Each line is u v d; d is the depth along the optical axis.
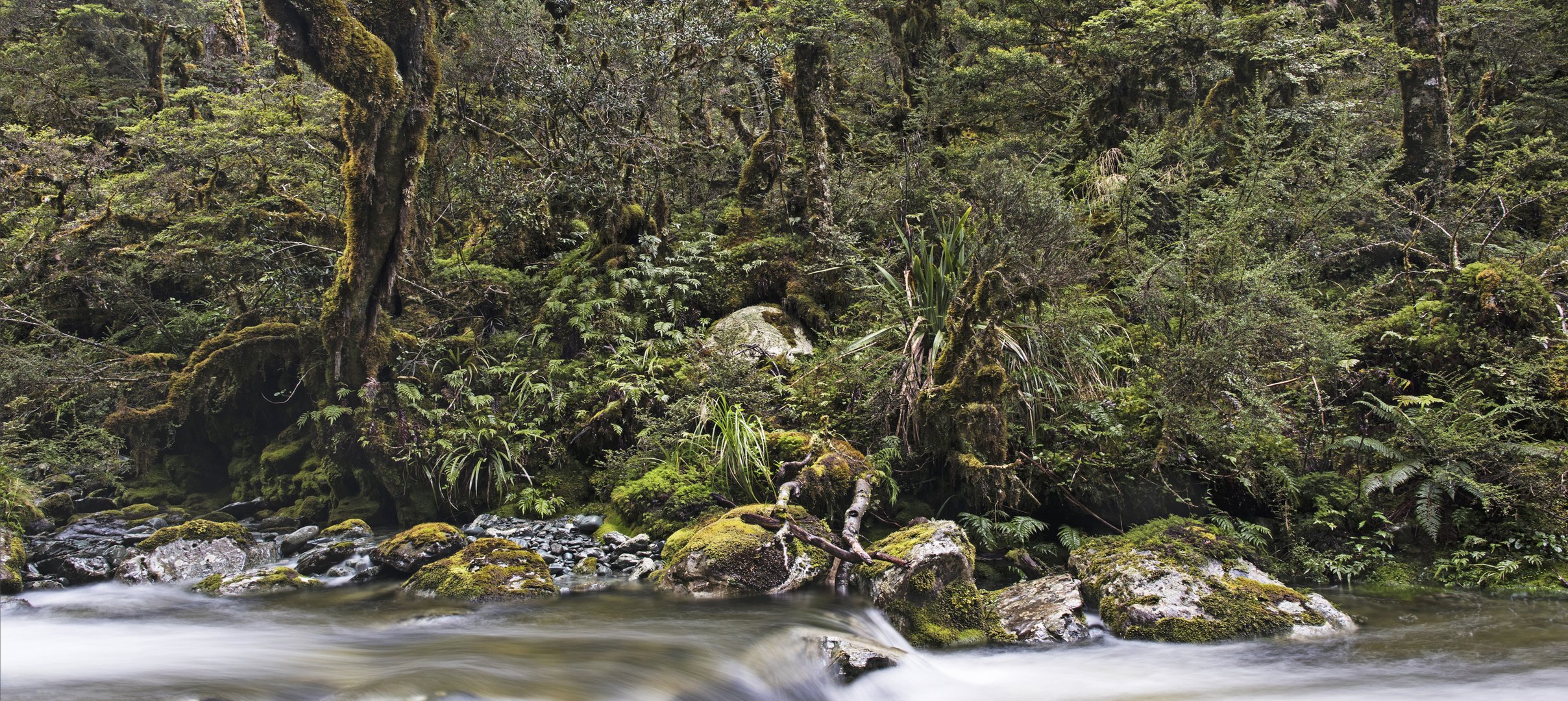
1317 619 5.30
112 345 10.47
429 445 8.28
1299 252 9.00
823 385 8.08
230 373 9.45
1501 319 7.70
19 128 11.98
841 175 10.82
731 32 11.70
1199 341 7.50
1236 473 6.73
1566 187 10.07
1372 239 10.05
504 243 11.02
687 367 8.66
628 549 6.97
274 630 5.31
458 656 4.60
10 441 9.09
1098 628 5.45
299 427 9.59
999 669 4.85
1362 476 6.96
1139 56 12.30
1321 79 12.77
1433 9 11.76
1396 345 7.79
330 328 8.62
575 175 10.88
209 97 12.88
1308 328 7.09
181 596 6.33
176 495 9.58
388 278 8.68
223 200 11.29
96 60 17.53
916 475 7.38
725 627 5.11
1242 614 5.27
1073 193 10.83
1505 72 14.38
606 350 9.29
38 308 10.77
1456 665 4.61
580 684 4.12
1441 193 10.70
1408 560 6.52
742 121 12.71
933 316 7.66
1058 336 7.50
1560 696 4.12
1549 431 7.07
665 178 11.92
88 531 7.87
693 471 7.53
